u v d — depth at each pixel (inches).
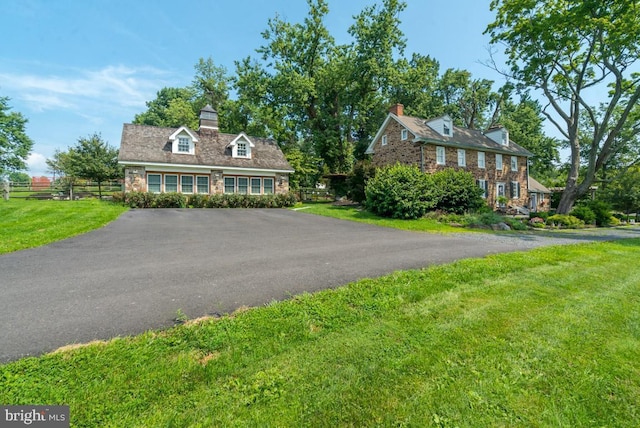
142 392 79.9
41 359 92.0
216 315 128.7
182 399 78.2
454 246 308.7
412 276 187.2
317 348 103.7
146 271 194.9
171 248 271.1
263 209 743.1
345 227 458.3
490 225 535.2
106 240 302.7
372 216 603.2
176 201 718.5
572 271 209.6
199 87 1470.2
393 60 1032.2
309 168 1083.9
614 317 134.3
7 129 1159.0
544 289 169.9
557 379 91.4
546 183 1499.8
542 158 1343.5
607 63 631.8
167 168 767.1
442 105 1296.8
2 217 405.4
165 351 99.3
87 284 167.2
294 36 1020.5
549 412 78.6
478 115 1460.4
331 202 1016.9
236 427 70.1
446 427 73.2
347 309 136.8
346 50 1038.4
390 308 139.6
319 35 1011.9
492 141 1012.5
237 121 1168.2
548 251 283.7
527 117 1339.8
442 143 844.6
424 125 925.2
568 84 708.0
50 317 124.2
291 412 75.2
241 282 174.9
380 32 957.8
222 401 78.0
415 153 838.5
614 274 204.8
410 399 81.4
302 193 1095.0
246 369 91.1
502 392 85.1
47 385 80.7
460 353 103.3
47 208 487.8
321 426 71.9
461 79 1381.6
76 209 492.4
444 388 86.0
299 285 171.0
